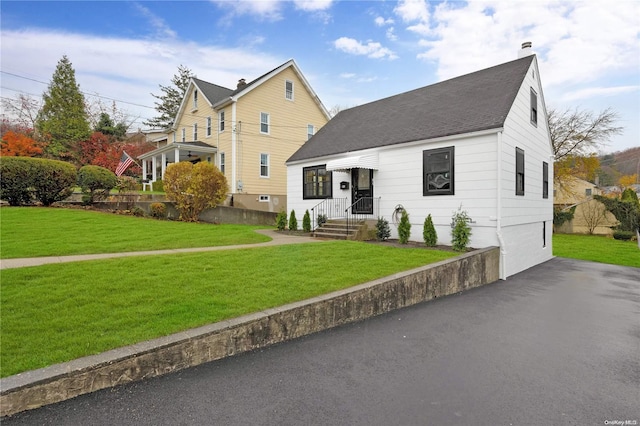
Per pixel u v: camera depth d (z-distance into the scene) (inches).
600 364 153.8
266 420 105.8
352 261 286.0
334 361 150.7
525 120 450.6
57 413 106.7
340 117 697.0
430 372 141.6
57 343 131.4
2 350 124.8
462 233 362.0
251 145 852.0
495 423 106.3
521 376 139.9
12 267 228.2
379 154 481.4
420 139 426.3
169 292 191.2
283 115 919.0
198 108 971.9
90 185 550.6
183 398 117.6
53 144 1160.2
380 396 121.3
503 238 376.2
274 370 140.6
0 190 489.7
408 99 582.2
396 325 203.2
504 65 505.7
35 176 500.7
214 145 895.1
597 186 1425.9
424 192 430.3
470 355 160.9
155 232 422.3
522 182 438.0
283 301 186.4
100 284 197.8
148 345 133.1
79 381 116.1
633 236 861.2
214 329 149.0
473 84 498.9
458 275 302.4
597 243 802.2
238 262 266.5
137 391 121.1
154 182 909.2
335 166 480.4
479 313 233.6
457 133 391.5
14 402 104.5
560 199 1151.0
